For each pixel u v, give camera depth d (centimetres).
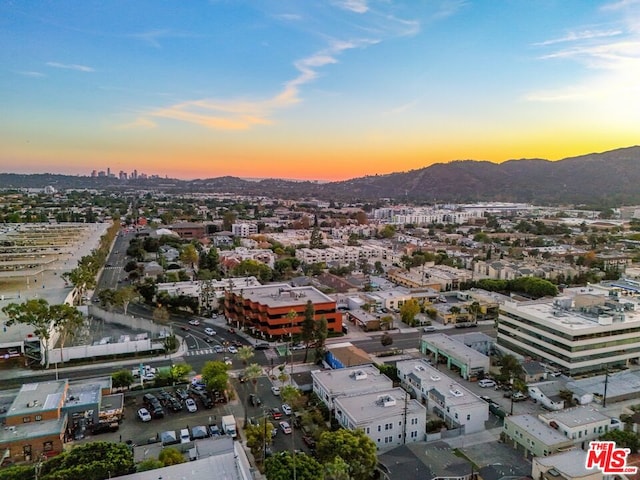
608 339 10662
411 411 7906
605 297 12569
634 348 11000
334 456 6384
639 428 7819
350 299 16012
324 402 8825
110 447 6384
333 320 13238
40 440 7081
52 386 8388
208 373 9106
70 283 16400
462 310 14925
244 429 8031
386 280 19450
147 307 15600
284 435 7900
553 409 8975
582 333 10369
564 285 18750
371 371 9762
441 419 8500
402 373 9931
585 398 9131
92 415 8038
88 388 8756
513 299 15962
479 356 10712
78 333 12781
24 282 16675
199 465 6012
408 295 16225
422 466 6600
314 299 13462
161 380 9638
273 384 9825
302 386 9625
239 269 19400
